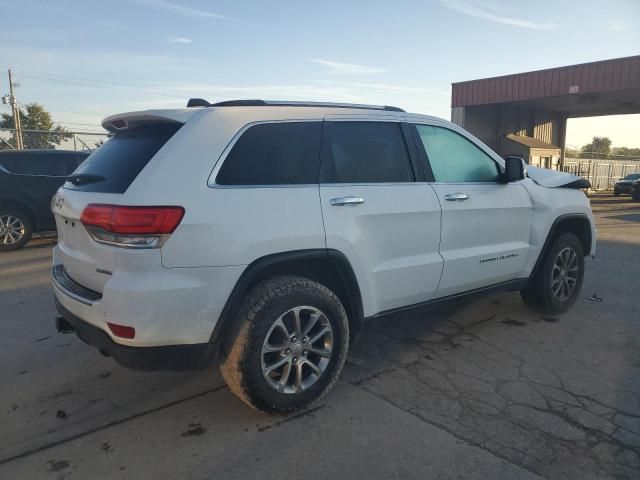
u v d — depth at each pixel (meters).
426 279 3.85
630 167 38.97
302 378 3.25
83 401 3.44
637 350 4.27
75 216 3.06
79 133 14.16
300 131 3.37
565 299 5.19
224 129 3.08
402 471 2.66
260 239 2.98
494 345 4.39
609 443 2.91
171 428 3.10
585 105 28.36
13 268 7.47
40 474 2.66
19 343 4.46
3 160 8.88
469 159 4.35
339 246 3.30
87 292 3.01
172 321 2.76
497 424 3.11
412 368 3.92
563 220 5.02
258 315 2.97
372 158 3.66
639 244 9.70
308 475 2.64
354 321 3.52
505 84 24.31
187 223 2.77
